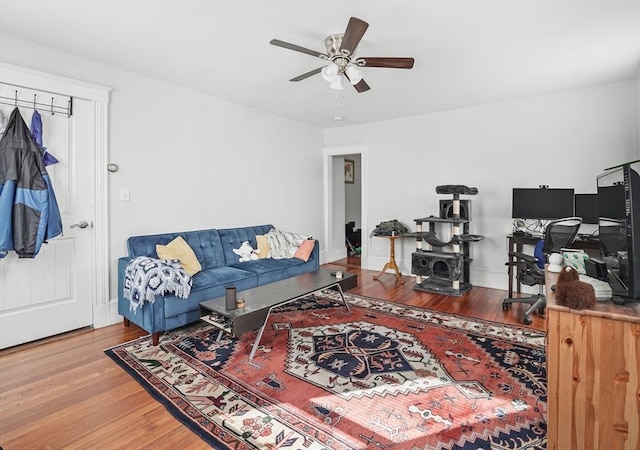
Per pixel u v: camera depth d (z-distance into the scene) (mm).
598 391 1265
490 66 3020
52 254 2725
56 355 2418
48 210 2504
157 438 1593
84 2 2033
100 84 2957
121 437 1597
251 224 4516
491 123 4246
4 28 2355
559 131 3803
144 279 2557
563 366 1312
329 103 4234
